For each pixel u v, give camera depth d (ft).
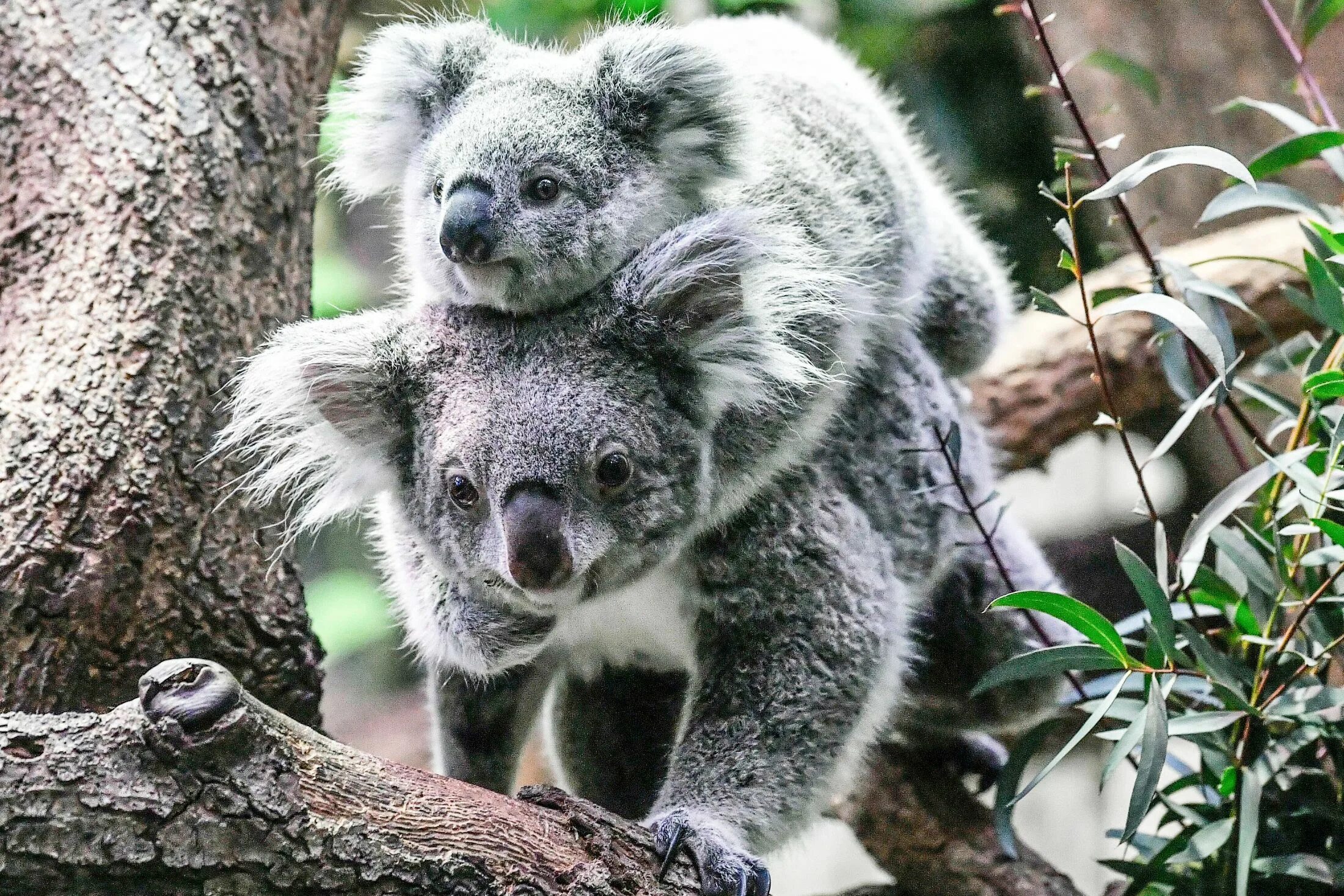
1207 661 22.25
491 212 21.59
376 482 23.72
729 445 22.79
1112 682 25.54
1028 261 47.73
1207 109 39.52
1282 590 22.85
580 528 20.70
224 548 24.04
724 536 23.63
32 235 25.39
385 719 56.70
